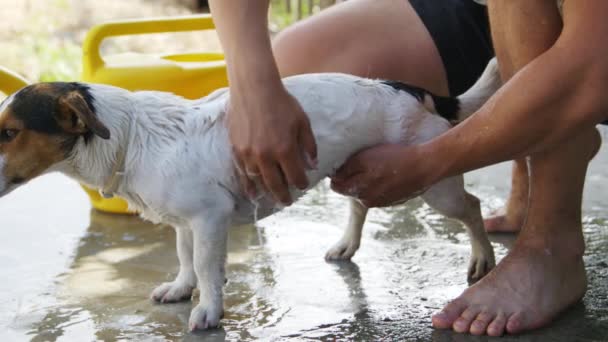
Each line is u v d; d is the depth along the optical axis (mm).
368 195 2389
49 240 3371
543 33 2348
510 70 2494
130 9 7574
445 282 2867
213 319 2533
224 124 2471
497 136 2102
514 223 3383
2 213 3699
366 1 3234
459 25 3133
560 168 2479
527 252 2570
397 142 2678
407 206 3768
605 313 2588
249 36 2156
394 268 3012
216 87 3574
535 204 2562
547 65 2031
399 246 3244
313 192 4020
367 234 3398
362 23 3133
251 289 2838
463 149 2160
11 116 2365
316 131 2508
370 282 2881
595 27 1995
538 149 2141
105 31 3371
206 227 2479
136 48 6789
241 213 2586
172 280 2955
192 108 2529
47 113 2389
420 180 2271
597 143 2740
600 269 2932
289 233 3438
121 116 2459
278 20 7172
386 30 3131
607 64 1985
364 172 2342
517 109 2057
